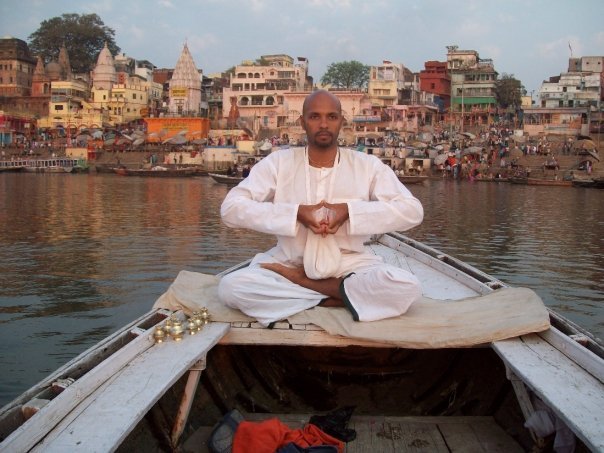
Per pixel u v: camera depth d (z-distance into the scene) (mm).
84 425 2600
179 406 3688
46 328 8422
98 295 10242
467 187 47875
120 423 2617
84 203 28719
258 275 4020
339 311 4012
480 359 4543
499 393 4266
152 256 13984
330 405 4758
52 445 2438
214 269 12555
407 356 4961
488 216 24750
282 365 4988
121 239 16672
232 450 3457
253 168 4426
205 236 17391
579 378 3141
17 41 92750
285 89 81562
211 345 3613
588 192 43062
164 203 29328
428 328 3814
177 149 75000
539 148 64000
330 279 4133
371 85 80375
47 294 10273
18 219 21438
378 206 4035
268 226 4020
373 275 3881
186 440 3801
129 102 87562
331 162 4312
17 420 2639
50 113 84375
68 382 2916
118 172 61844
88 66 106500
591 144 60062
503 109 86000
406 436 3959
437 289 5609
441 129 79188
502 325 3732
